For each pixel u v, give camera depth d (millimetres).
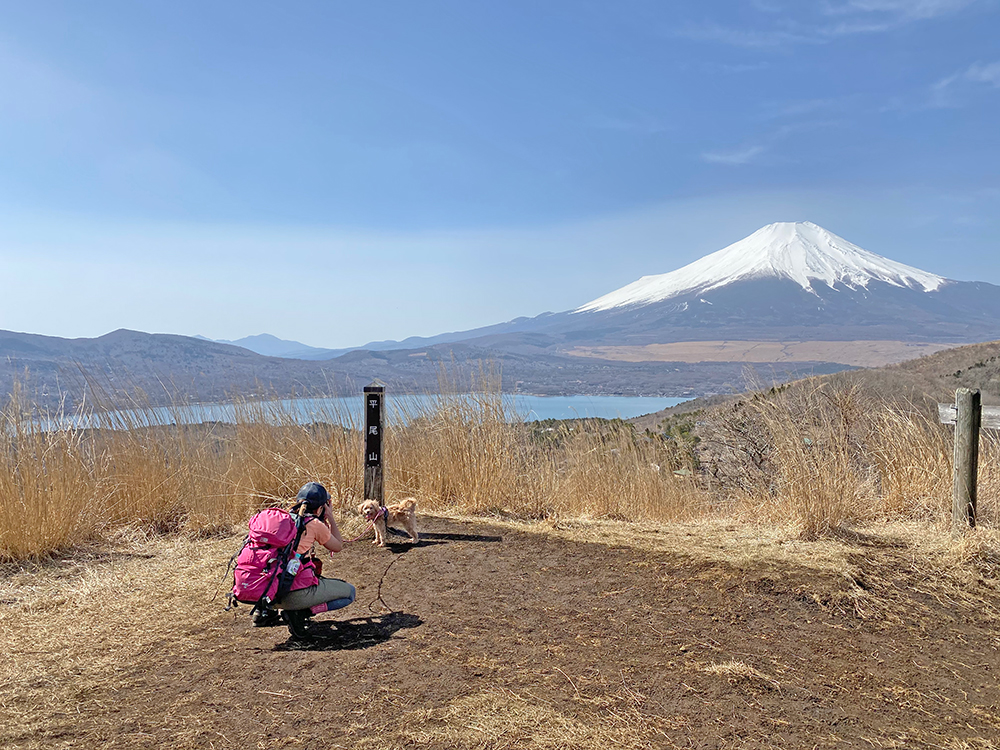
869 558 5430
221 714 3127
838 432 7332
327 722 3051
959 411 5785
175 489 7176
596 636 4137
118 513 6910
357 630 4207
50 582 5270
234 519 7242
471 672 3596
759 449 8867
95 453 6992
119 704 3232
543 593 4898
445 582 5152
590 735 2980
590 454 8828
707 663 3781
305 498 4324
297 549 4141
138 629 4230
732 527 6758
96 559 5895
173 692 3352
